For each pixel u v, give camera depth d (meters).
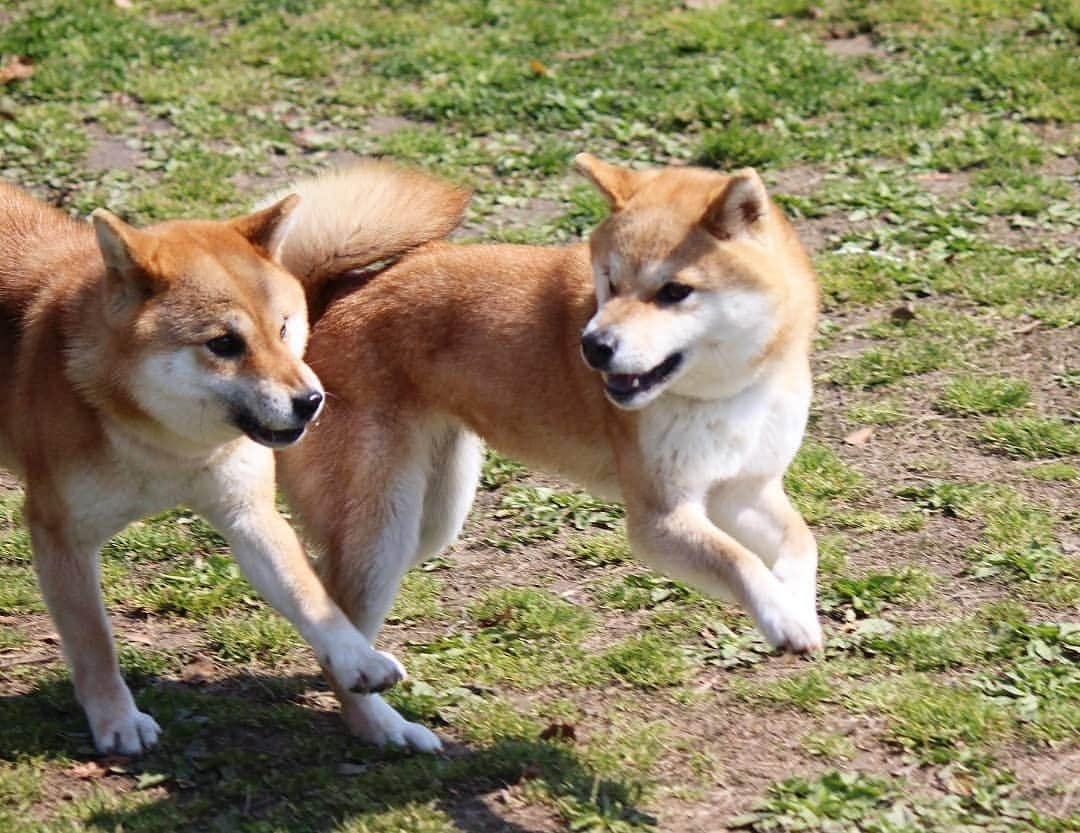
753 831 11.55
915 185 25.27
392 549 13.89
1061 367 19.80
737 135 26.58
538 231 23.81
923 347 20.39
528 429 14.13
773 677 13.86
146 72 29.77
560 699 13.80
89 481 12.42
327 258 14.28
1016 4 31.77
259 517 12.74
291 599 12.50
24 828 11.39
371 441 13.84
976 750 12.41
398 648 14.85
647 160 26.58
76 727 12.98
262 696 13.89
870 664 13.91
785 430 13.38
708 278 12.73
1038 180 25.08
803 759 12.56
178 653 14.58
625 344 12.45
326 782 12.27
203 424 12.16
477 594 15.91
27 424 12.67
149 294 12.08
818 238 23.72
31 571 16.03
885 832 11.34
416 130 27.77
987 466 17.62
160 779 12.20
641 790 12.14
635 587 15.68
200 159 26.33
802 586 13.11
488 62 30.11
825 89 28.69
